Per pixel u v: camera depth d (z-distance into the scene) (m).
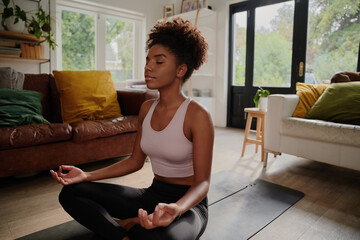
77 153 2.12
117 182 2.01
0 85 2.26
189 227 0.79
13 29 3.60
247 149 3.12
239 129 4.53
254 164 2.53
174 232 0.74
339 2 3.43
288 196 1.77
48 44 4.02
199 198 0.81
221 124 4.80
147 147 0.96
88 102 2.54
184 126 0.90
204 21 4.85
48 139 1.93
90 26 4.60
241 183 2.00
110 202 0.92
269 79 4.22
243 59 4.54
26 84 2.50
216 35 4.73
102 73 2.74
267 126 2.42
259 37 4.27
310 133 2.12
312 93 2.54
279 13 4.02
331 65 3.58
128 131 2.38
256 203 1.66
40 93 2.38
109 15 4.75
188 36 0.89
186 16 4.92
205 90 4.82
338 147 2.00
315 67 3.72
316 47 3.69
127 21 5.01
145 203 0.99
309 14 3.71
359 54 3.30
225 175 2.18
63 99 2.50
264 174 2.25
